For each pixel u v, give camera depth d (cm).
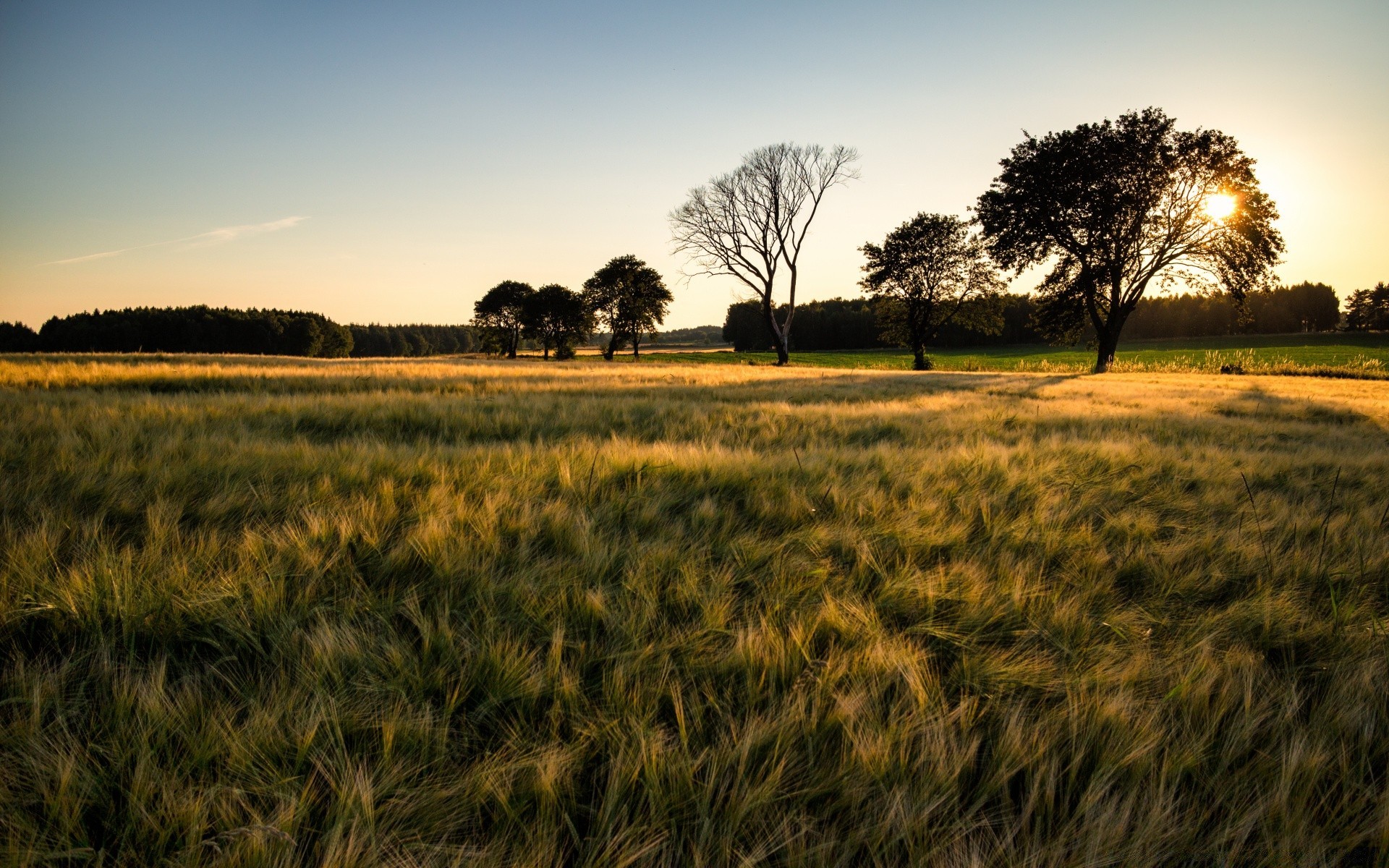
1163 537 339
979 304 4631
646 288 7012
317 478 367
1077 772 150
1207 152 2962
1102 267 3322
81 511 288
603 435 677
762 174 4356
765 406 945
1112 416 943
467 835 136
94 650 183
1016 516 356
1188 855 131
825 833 134
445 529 274
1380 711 170
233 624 193
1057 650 207
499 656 182
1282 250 2920
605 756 157
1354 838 131
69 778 133
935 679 183
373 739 157
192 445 450
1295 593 249
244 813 133
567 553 275
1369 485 455
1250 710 169
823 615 214
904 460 498
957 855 129
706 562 269
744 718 167
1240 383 2373
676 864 130
